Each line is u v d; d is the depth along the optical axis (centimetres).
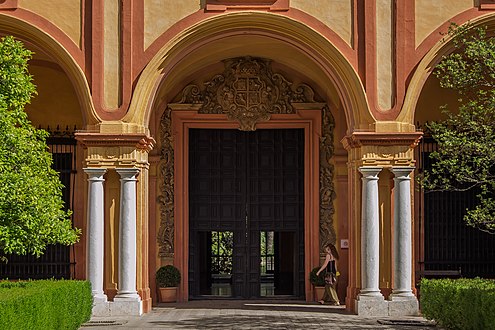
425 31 1848
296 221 2225
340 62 1831
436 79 2147
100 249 1802
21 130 1352
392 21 1855
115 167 1808
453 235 2098
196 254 2211
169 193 2192
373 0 1850
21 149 1342
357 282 1848
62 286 1420
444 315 1534
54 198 1412
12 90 1377
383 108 1838
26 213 1325
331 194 2197
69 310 1457
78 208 2067
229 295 2284
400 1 1845
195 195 2227
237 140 2247
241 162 2241
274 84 2214
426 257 2095
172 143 2198
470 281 1611
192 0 1844
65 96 2131
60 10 1839
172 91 2202
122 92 1828
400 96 1831
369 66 1838
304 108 2202
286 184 2236
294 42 1866
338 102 2186
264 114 2206
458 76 1537
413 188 1878
